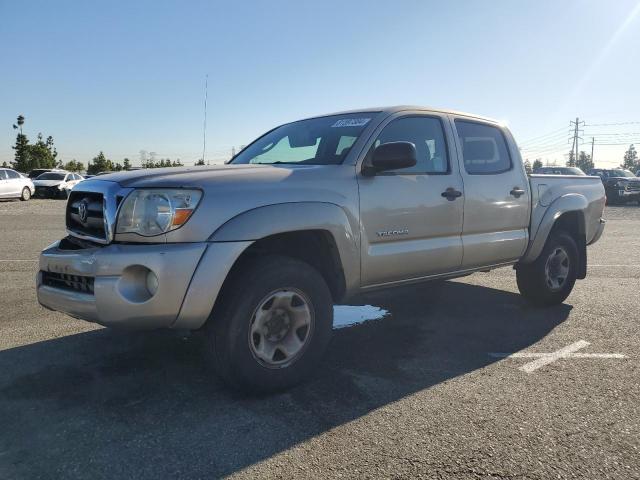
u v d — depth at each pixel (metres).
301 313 3.50
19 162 60.50
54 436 2.86
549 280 5.65
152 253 2.99
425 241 4.30
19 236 11.70
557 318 5.30
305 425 3.01
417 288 6.70
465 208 4.58
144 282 3.06
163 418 3.07
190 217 3.07
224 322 3.21
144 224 3.07
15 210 20.28
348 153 3.92
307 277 3.49
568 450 2.76
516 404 3.30
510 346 4.43
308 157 4.18
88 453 2.70
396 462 2.63
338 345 4.43
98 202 3.36
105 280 3.03
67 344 4.33
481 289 6.64
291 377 3.46
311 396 3.39
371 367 3.92
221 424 3.01
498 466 2.60
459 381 3.66
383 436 2.88
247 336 3.24
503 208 4.96
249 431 2.93
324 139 4.25
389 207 3.97
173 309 3.02
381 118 4.17
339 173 3.76
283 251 3.70
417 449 2.75
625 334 4.77
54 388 3.48
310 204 3.49
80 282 3.25
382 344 4.46
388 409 3.21
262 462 2.63
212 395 3.39
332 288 3.89
